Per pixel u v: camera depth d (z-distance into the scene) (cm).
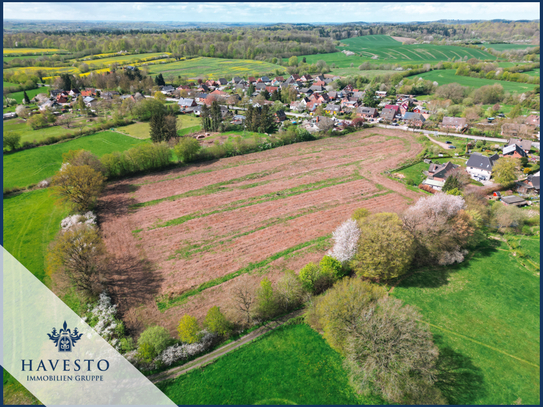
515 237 6525
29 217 7288
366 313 4056
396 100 17362
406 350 3616
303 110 16512
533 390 3781
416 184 8794
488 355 4197
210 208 7725
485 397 3719
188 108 16262
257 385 3828
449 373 3972
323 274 5200
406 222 5938
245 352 4231
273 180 9138
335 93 18738
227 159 10600
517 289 5266
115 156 9038
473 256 6050
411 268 5778
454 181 7656
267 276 5591
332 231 6788
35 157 10319
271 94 18975
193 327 4272
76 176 7231
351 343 3788
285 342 4356
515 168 9031
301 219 7250
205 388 3803
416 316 4144
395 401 3638
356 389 3750
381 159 10444
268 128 13475
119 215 7425
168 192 8469
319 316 4475
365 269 5228
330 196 8225
